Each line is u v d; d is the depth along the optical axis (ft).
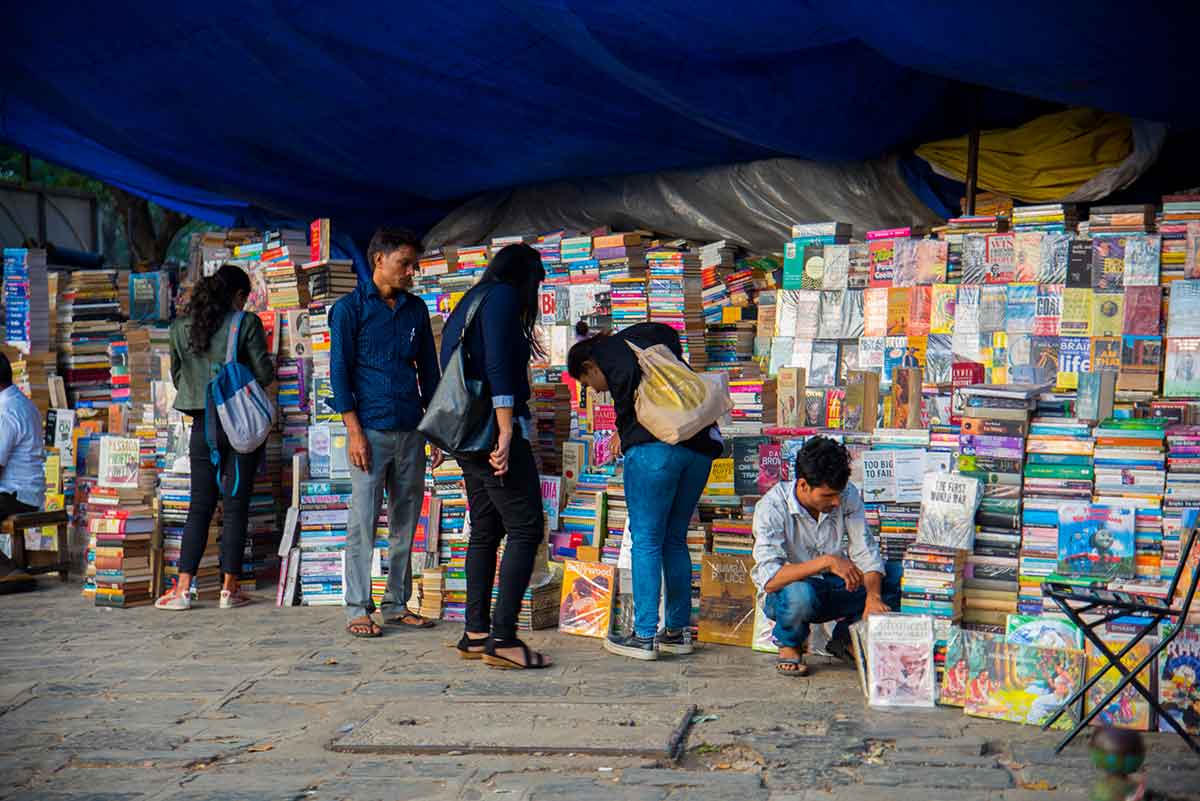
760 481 19.72
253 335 22.65
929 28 18.30
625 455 17.75
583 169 29.73
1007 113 25.95
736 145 27.27
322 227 25.62
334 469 23.67
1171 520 15.58
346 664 17.69
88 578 24.36
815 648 18.06
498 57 24.49
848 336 24.49
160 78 28.25
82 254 40.50
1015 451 16.24
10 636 20.36
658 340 18.12
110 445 25.31
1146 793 11.53
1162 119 20.86
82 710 15.44
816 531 16.67
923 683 14.99
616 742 13.44
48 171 49.60
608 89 25.22
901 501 18.12
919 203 26.37
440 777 12.64
